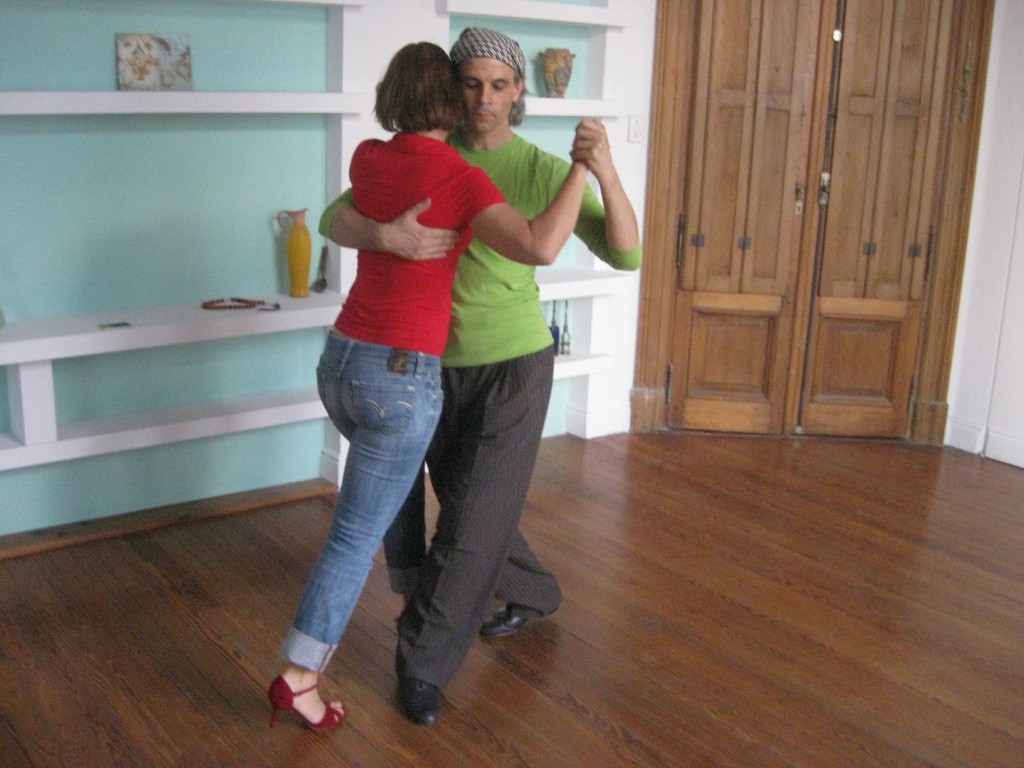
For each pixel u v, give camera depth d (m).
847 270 4.33
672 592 3.01
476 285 2.26
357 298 2.09
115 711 2.32
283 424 3.64
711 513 3.61
